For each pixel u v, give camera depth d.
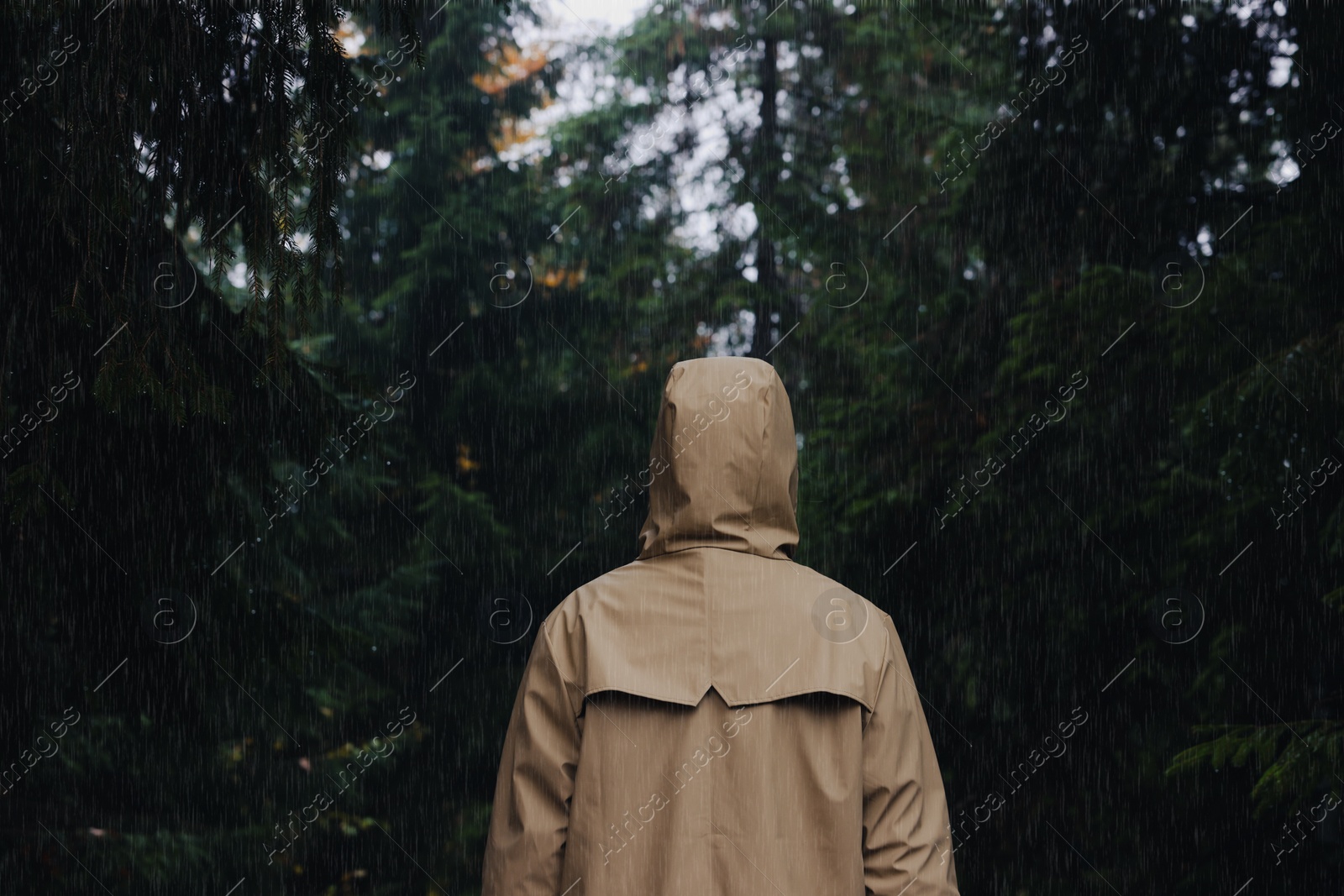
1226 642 4.84
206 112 3.10
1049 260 6.38
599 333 11.50
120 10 2.96
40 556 3.41
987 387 6.76
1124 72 5.86
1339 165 4.89
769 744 1.87
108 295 3.01
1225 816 4.80
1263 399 4.62
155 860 5.37
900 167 10.30
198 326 3.59
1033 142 6.19
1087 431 5.66
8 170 2.97
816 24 12.72
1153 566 5.34
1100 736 5.41
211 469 3.65
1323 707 4.77
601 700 1.90
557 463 10.62
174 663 3.69
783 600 1.95
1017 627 5.66
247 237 3.20
